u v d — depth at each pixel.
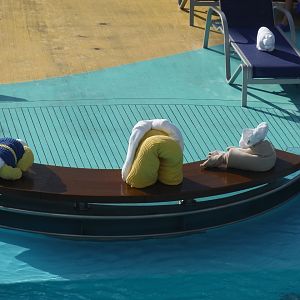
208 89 13.88
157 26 16.78
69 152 11.52
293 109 13.27
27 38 15.64
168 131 9.66
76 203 9.76
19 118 12.44
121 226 9.90
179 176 9.62
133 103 13.16
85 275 9.27
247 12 15.04
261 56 13.50
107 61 14.83
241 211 10.51
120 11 17.56
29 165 9.77
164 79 14.18
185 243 9.92
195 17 17.52
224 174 10.00
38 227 9.93
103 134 12.10
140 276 9.30
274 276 9.42
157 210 9.78
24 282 9.09
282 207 10.82
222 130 12.39
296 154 11.33
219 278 9.35
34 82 13.74
